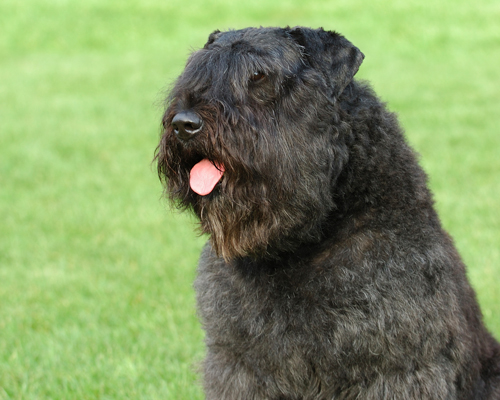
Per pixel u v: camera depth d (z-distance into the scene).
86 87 34.47
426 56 38.78
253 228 6.51
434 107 28.80
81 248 14.83
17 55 41.81
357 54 6.72
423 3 47.88
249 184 6.39
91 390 9.05
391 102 29.67
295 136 6.46
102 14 48.88
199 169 6.50
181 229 15.91
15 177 20.78
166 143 6.52
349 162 6.57
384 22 44.94
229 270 6.83
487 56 38.09
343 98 6.77
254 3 50.66
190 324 10.96
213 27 46.06
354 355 6.40
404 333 6.34
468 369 7.09
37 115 29.27
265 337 6.54
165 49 42.31
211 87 6.48
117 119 28.52
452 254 7.30
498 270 12.41
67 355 10.00
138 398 8.87
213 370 7.27
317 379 6.65
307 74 6.59
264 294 6.56
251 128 6.32
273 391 6.85
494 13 45.31
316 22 45.69
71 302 11.98
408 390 6.47
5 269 13.71
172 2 51.38
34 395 8.95
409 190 6.69
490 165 20.31
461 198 17.16
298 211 6.52
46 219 16.89
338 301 6.38
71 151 23.83
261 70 6.48
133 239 15.28
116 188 19.55
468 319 7.31
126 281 12.88
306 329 6.42
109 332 10.74
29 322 11.22
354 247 6.52
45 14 48.53
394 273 6.41
